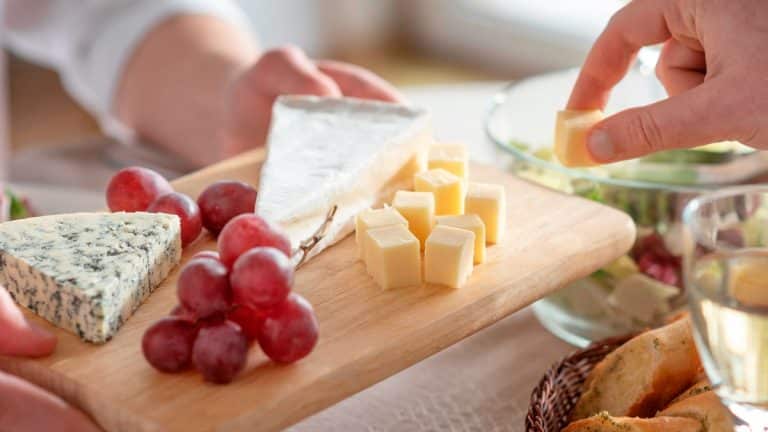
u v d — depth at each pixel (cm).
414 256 60
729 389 52
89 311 56
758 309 50
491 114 74
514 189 70
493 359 66
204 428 51
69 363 55
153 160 93
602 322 67
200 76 95
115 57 99
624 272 66
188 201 63
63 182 87
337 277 62
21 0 109
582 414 58
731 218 53
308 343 54
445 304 59
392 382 64
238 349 53
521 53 168
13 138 159
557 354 66
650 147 60
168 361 53
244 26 105
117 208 64
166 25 99
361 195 67
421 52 186
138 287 59
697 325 52
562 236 65
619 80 67
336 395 55
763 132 58
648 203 65
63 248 59
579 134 65
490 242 64
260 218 55
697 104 59
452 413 62
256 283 52
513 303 61
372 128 70
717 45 59
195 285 52
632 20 64
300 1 179
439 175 67
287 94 80
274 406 53
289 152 67
